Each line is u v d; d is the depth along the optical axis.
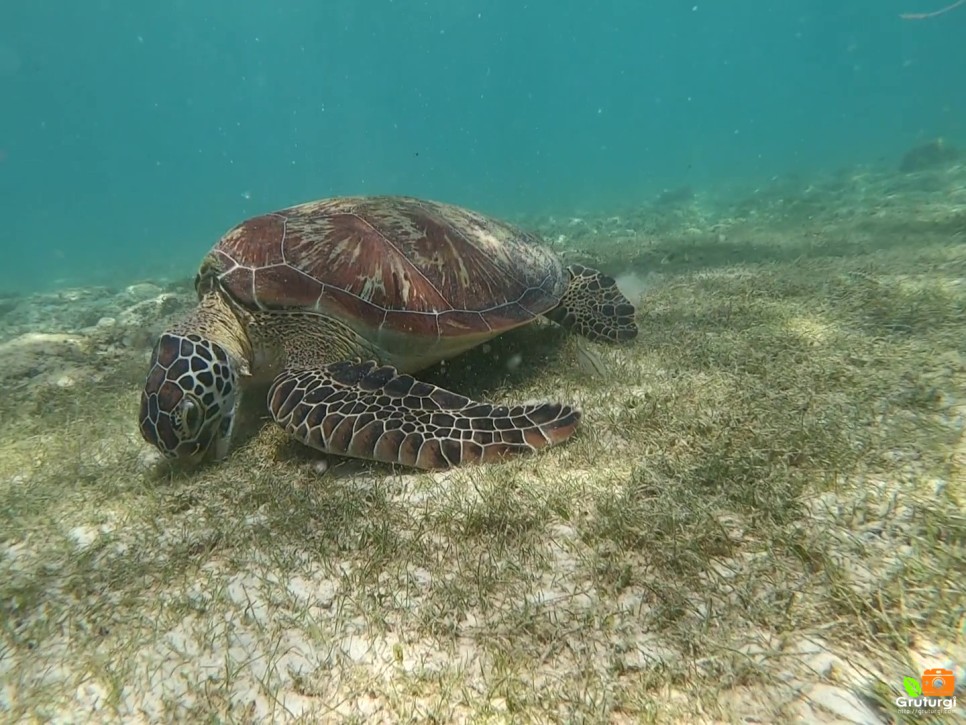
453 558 0.66
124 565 0.70
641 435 0.83
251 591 0.65
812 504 0.65
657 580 0.60
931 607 0.53
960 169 3.57
